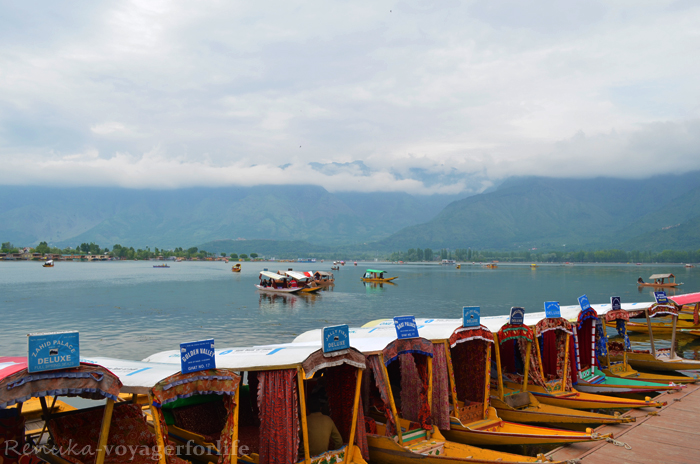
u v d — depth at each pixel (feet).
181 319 162.91
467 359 50.70
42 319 159.22
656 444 44.65
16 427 33.83
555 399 55.42
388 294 297.12
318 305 221.66
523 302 239.09
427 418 43.60
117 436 38.70
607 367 70.69
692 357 91.50
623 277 574.15
